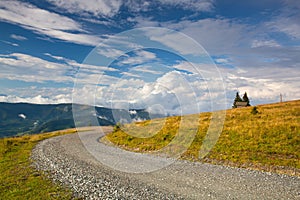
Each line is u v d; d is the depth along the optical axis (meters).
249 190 11.74
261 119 32.03
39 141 32.56
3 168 16.12
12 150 24.55
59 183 12.27
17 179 13.21
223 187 12.12
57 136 39.84
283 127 26.14
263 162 18.22
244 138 24.31
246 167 17.09
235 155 20.17
